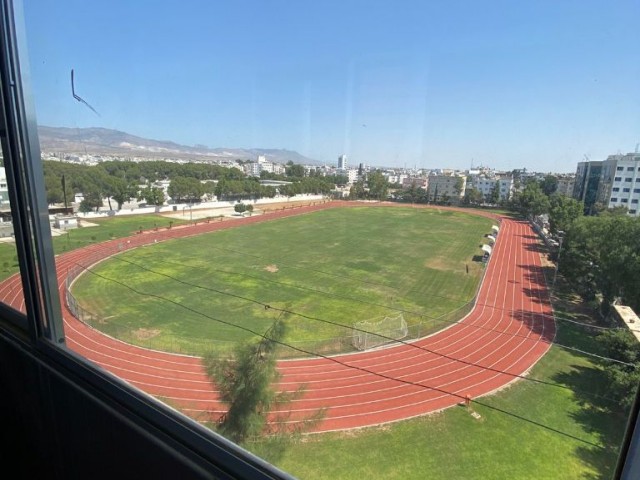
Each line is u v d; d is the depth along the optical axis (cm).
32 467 214
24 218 175
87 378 163
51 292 186
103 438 156
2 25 160
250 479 110
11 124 167
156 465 134
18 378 205
